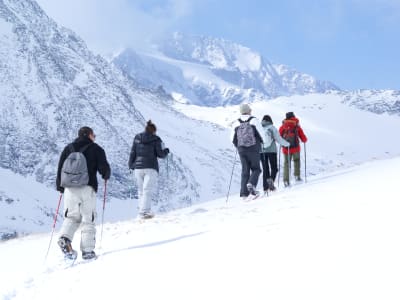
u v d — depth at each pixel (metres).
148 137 11.99
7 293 6.45
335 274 3.84
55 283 6.25
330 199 8.51
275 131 14.13
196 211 12.47
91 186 7.52
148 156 11.92
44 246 10.30
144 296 4.58
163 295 4.44
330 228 5.48
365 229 5.07
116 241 8.73
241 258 4.95
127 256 6.79
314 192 10.54
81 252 8.10
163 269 5.34
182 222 9.62
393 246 4.20
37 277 7.00
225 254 5.30
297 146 15.45
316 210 7.32
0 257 9.64
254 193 12.78
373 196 7.68
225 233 6.73
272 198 11.66
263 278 4.16
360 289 3.44
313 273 3.98
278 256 4.70
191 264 5.23
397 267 3.66
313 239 5.07
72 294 5.47
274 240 5.42
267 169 14.15
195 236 7.21
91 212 7.52
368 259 4.01
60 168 7.61
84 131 7.76
